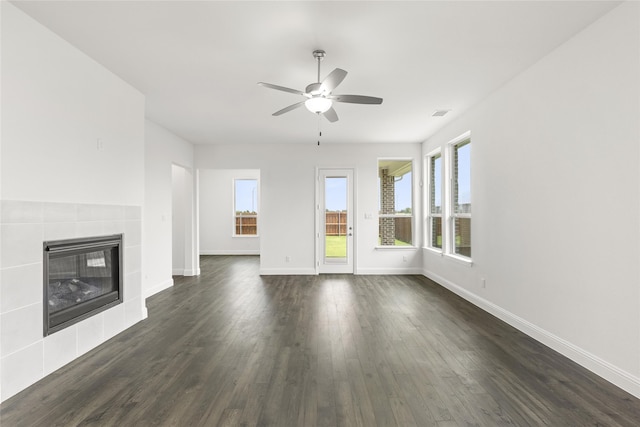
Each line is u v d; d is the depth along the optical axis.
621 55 2.42
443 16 2.57
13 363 2.40
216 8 2.47
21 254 2.47
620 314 2.45
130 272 3.84
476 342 3.33
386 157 7.12
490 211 4.25
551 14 2.55
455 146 5.64
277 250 7.14
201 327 3.80
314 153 7.14
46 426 2.03
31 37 2.57
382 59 3.29
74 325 2.97
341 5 2.44
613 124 2.49
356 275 7.00
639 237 2.30
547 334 3.22
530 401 2.28
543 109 3.24
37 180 2.62
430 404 2.26
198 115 5.08
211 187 10.66
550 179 3.16
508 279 3.88
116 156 3.61
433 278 6.41
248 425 2.03
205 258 9.85
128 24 2.67
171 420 2.08
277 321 4.01
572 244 2.89
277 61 3.32
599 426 2.01
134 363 2.88
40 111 2.65
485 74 3.63
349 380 2.59
